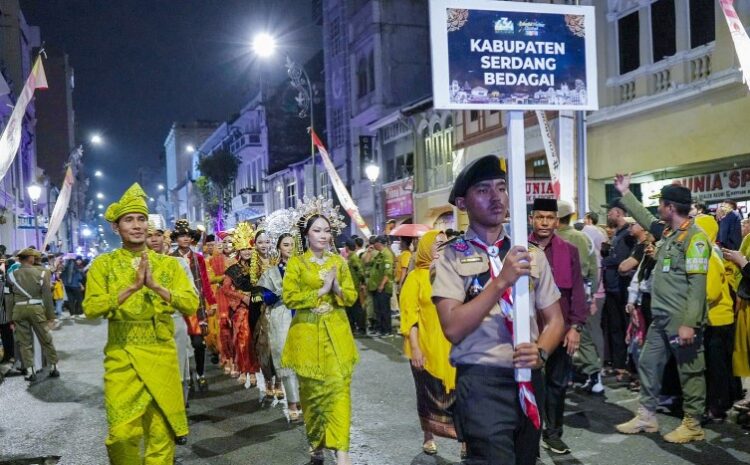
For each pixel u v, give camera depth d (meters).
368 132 32.94
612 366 8.91
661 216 6.02
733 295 7.06
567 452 5.76
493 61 3.05
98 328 18.30
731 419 6.60
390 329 14.41
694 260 5.62
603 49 16.34
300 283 5.55
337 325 5.58
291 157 49.16
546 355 3.12
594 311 7.37
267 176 48.47
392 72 30.67
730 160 13.38
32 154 37.75
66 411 8.41
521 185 2.94
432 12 3.00
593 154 16.83
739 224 9.88
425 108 25.73
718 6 13.27
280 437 6.72
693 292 5.62
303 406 5.62
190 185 78.56
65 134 54.19
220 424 7.32
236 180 59.94
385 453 6.05
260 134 51.56
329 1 36.19
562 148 11.25
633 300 7.51
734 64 12.89
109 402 4.52
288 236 7.02
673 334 5.85
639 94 15.38
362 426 6.98
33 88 10.62
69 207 54.97
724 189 13.72
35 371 10.94
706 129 13.67
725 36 13.12
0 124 26.27
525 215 2.90
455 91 3.01
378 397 8.29
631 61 15.80
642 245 7.68
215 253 11.64
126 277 4.65
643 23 15.25
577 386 8.20
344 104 34.44
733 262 6.32
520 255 2.78
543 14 3.12
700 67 13.92
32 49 42.75
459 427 3.15
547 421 5.80
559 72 3.13
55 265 22.61
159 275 4.74
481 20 3.04
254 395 8.74
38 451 6.64
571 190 11.25
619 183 6.95
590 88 3.17
